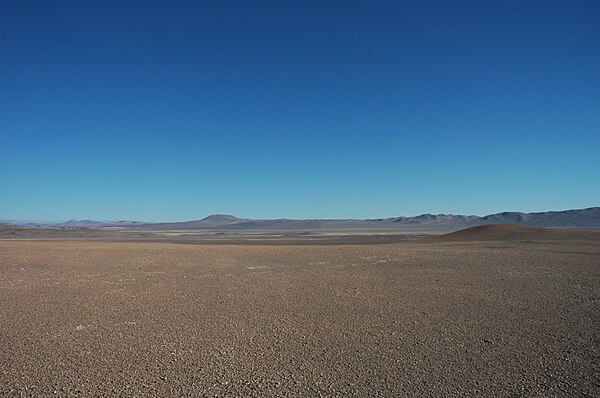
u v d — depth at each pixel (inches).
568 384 341.7
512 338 463.2
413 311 591.2
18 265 1149.1
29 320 542.6
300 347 433.1
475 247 1784.0
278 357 404.2
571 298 681.0
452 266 1119.0
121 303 647.8
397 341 453.1
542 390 331.0
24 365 383.6
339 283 843.4
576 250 1572.3
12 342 450.3
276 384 342.6
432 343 446.0
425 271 1021.8
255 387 336.8
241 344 442.9
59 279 901.8
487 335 474.9
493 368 375.9
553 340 455.5
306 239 3695.9
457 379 352.2
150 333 483.8
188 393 326.0
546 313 577.6
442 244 2090.3
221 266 1147.3
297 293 732.0
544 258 1302.9
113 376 358.0
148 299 679.1
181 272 1022.4
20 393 325.7
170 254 1483.8
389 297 693.3
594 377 354.9
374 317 557.3
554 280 871.7
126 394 324.5
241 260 1299.2
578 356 405.7
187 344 442.9
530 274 960.3
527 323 525.3
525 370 371.2
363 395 323.6
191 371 369.1
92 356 406.6
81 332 488.1
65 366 380.8
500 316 561.3
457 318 551.2
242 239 3818.9
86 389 332.8
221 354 412.2
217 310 599.2
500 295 708.7
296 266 1146.0
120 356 406.3
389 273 989.2
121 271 1037.8
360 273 994.1
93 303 647.8
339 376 358.6
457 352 418.0
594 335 474.0
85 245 1911.9
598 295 705.6
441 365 383.6
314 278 915.4
